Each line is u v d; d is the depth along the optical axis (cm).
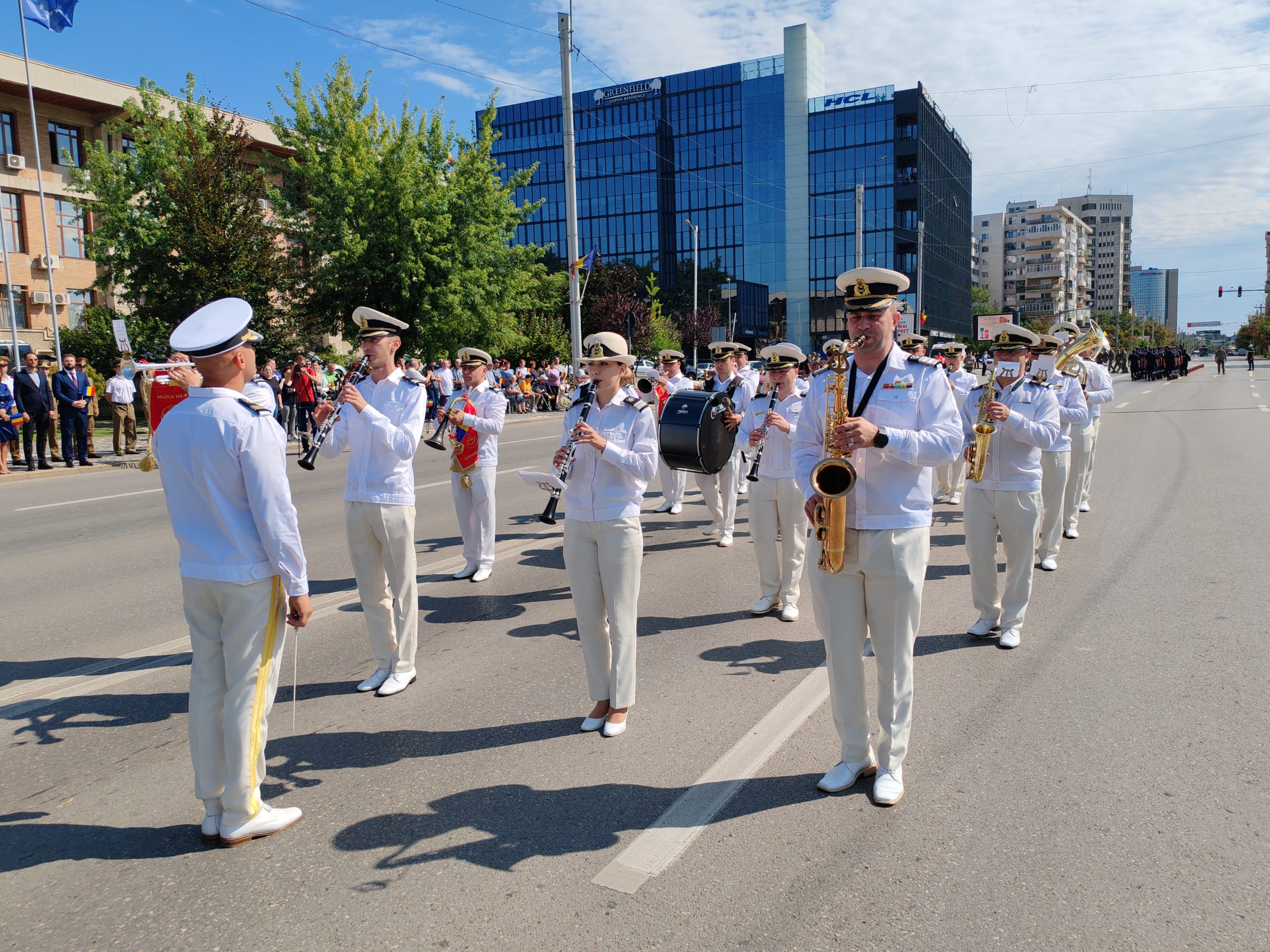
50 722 449
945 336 8200
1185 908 278
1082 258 16625
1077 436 808
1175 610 596
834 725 428
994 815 338
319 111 2730
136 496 1216
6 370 1438
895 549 347
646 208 8150
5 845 333
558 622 609
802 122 7594
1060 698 453
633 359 443
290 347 2575
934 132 7738
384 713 454
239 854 324
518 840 328
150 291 2333
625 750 404
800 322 7819
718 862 310
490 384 739
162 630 602
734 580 725
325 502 1119
